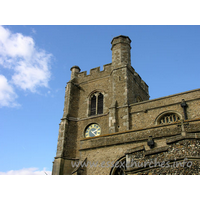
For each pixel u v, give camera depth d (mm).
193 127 17016
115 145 19406
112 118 29016
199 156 13055
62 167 28625
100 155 19672
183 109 25344
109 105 32250
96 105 33781
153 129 18625
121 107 29469
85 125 32469
